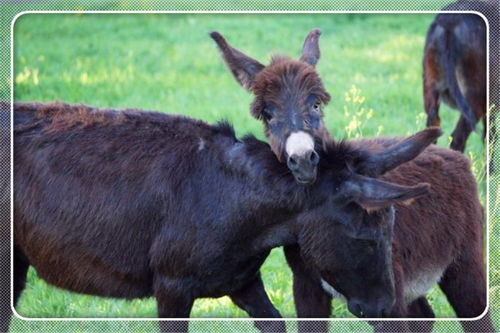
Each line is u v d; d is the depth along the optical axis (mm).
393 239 11484
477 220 12602
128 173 11469
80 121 11781
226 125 11562
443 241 12141
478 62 19844
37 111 11844
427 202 12039
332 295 11703
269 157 11023
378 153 10680
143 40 28297
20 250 11898
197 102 23234
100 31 28844
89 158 11547
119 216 11414
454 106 20484
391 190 10008
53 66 25531
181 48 27688
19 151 11609
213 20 29891
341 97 22812
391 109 22297
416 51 27016
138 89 24234
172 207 11328
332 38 28297
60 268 11672
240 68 11836
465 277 12438
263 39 27719
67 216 11477
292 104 10797
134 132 11688
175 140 11609
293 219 10969
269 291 14320
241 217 11094
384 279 10734
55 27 28312
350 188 10438
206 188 11289
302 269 11648
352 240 10602
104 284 11688
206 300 14625
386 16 29688
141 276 11609
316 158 10305
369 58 26422
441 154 12648
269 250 11445
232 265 11305
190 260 11266
